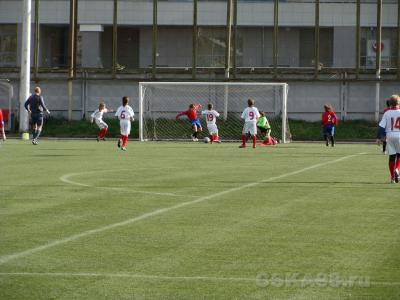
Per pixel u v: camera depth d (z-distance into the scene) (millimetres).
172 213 16906
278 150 42938
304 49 74750
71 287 10312
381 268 11492
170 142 52781
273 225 15391
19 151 38469
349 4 72438
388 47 72375
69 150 39969
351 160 34625
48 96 65875
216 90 65500
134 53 75875
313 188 22312
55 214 16609
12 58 72875
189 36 74875
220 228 14977
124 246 13070
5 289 10195
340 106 65625
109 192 20734
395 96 24281
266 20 72938
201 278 10828
